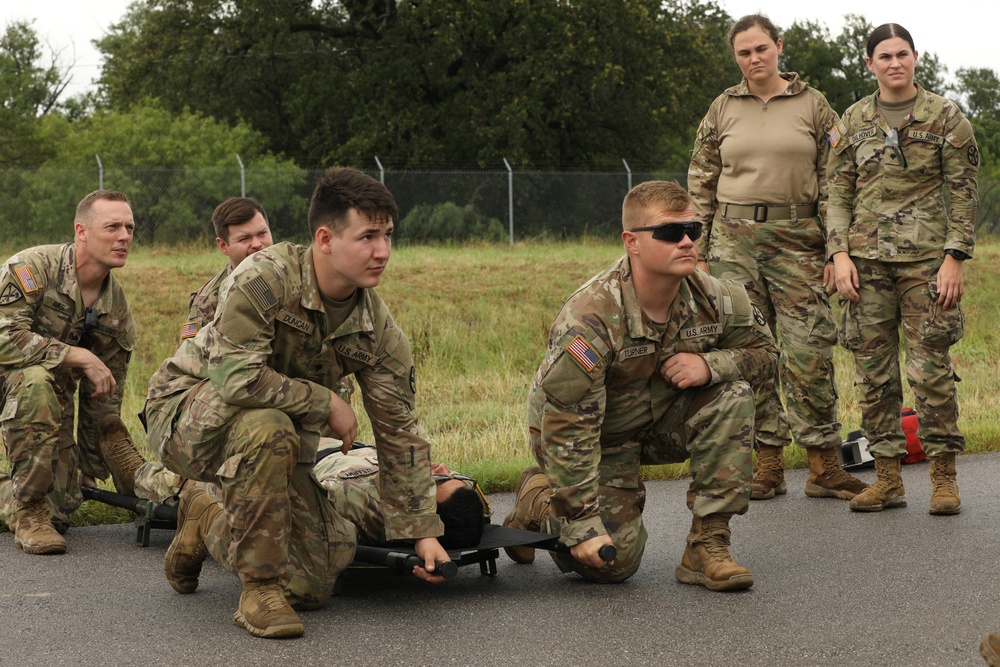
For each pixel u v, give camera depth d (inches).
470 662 128.3
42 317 204.5
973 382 419.8
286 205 940.6
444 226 922.7
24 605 156.4
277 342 146.6
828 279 235.6
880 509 221.6
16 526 196.9
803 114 238.5
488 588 165.5
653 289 156.9
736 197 242.1
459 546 158.4
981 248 834.2
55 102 1617.9
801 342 237.0
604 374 157.0
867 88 1784.0
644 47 1278.3
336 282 145.9
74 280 206.1
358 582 170.2
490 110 1248.2
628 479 167.5
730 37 244.2
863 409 225.5
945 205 224.7
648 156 1354.6
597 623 144.3
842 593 158.2
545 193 961.5
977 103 2397.9
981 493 234.4
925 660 127.9
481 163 1213.1
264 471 140.7
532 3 1243.2
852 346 226.4
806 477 262.8
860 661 127.7
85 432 216.8
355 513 162.2
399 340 152.9
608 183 967.6
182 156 1169.4
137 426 322.0
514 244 910.4
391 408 151.7
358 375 153.4
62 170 888.9
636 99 1279.5
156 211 890.7
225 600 158.7
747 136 240.4
